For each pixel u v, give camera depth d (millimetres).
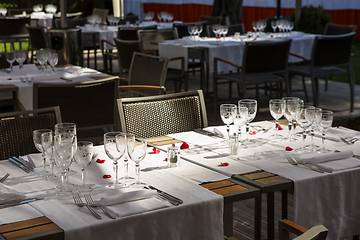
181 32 7242
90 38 8258
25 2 12516
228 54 5543
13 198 1411
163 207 1362
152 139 2201
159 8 13875
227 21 9750
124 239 1297
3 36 8258
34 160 1786
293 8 11414
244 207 2975
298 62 6387
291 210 2887
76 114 3014
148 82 4258
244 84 4949
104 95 3072
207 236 1430
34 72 4082
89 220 1275
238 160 1833
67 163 1505
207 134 2270
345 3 11602
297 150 1940
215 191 1502
